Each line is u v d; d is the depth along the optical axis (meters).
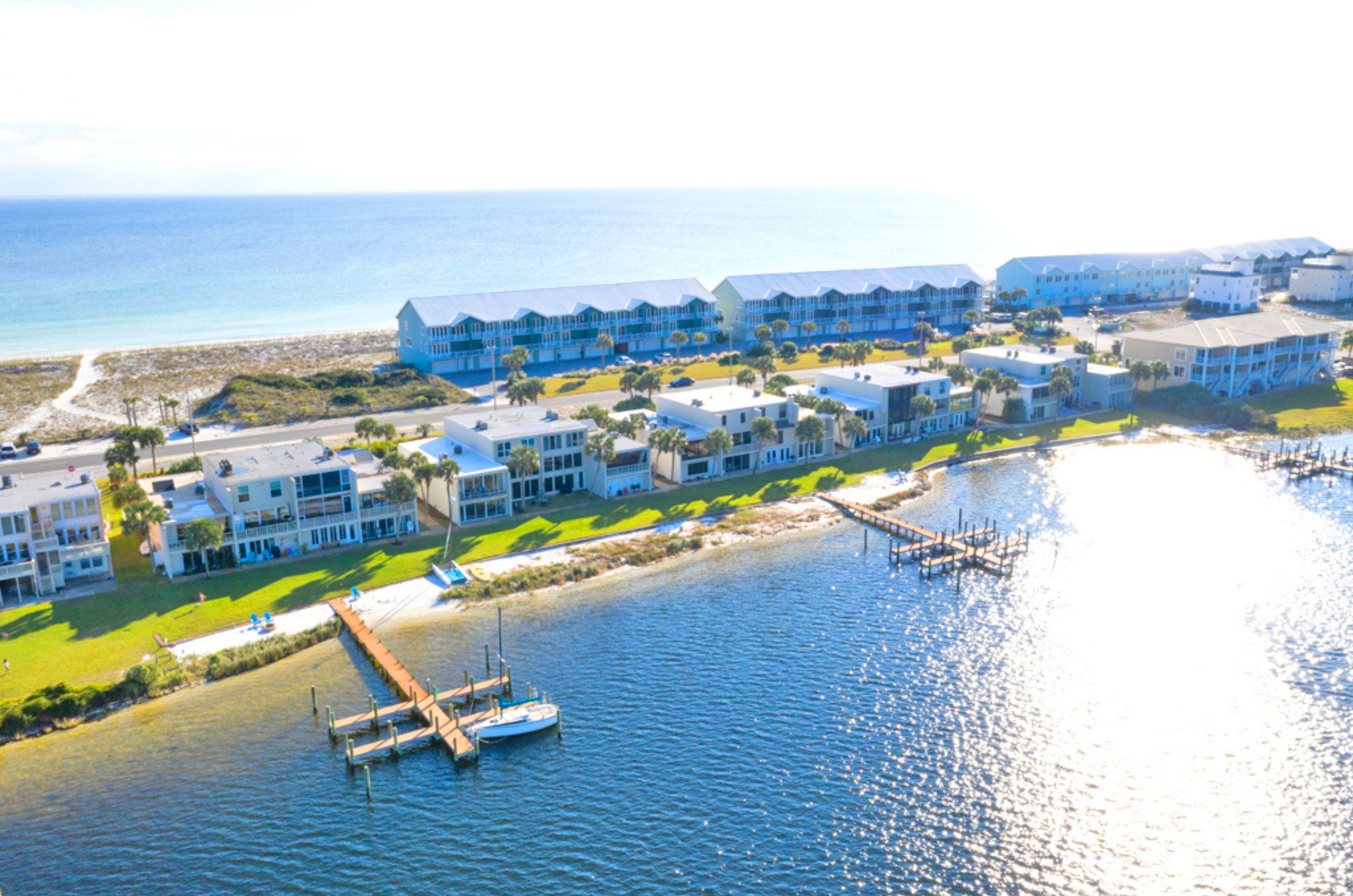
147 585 112.06
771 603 113.75
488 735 85.81
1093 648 102.31
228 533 117.25
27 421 189.38
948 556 126.50
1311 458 165.88
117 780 80.69
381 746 84.31
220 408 191.75
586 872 70.25
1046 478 160.25
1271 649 101.81
